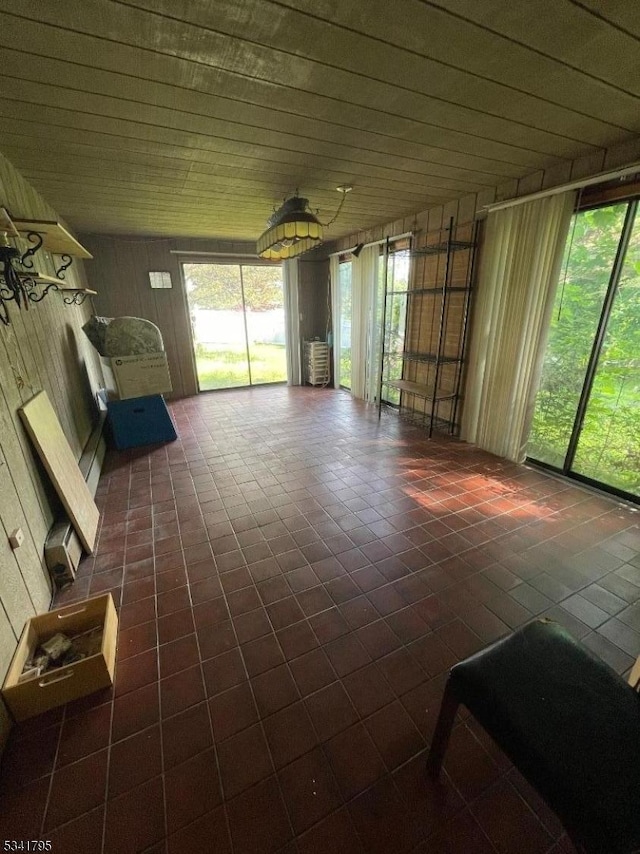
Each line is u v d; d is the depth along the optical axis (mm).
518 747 779
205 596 1754
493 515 2369
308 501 2580
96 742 1171
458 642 1509
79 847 949
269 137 1925
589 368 2566
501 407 3145
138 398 3582
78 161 2193
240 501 2596
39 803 1031
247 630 1570
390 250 4312
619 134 1953
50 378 2396
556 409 2855
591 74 1409
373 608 1674
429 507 2477
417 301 4020
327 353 6035
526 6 1071
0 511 1360
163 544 2137
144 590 1797
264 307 6191
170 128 1800
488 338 3193
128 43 1195
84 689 1298
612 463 2582
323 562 1973
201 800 1035
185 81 1418
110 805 1026
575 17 1116
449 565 1936
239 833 970
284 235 2617
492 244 3002
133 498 2652
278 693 1318
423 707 1271
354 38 1193
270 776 1086
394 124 1801
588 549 2039
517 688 868
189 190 2807
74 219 3725
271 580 1850
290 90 1493
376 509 2467
